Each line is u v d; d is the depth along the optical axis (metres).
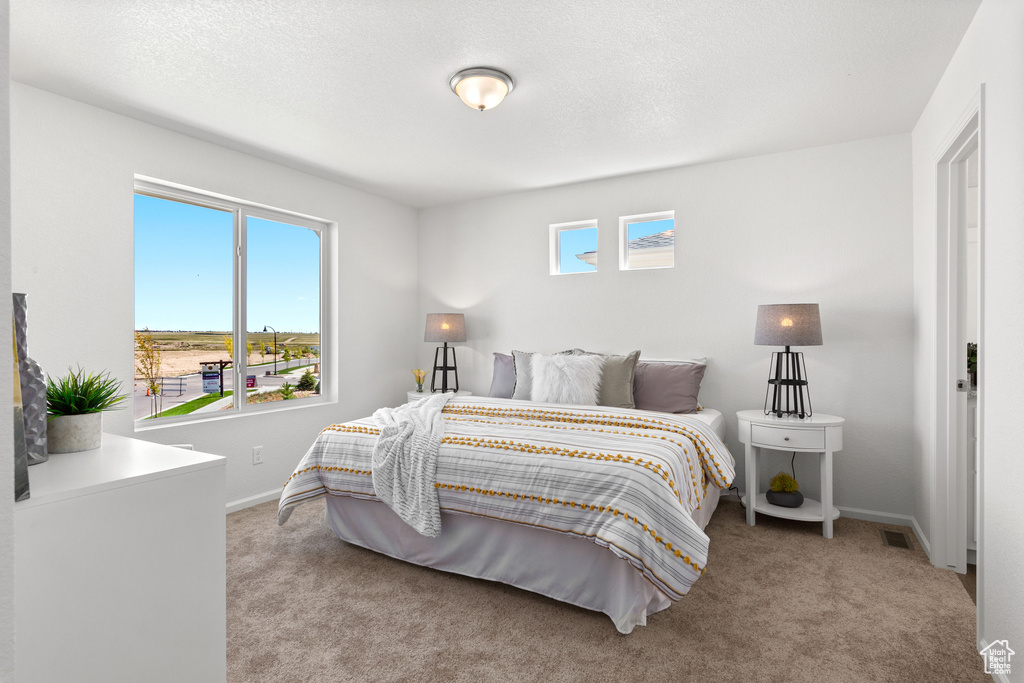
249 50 2.25
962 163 2.55
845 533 3.04
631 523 1.93
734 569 2.55
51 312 2.61
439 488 2.38
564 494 2.11
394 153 3.52
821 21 2.06
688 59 2.34
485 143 3.35
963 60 2.16
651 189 3.96
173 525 1.27
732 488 3.68
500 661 1.83
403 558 2.59
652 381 3.52
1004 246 1.69
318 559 2.66
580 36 2.16
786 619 2.09
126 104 2.76
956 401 2.55
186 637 1.29
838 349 3.37
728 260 3.70
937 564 2.59
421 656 1.86
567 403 3.41
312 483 2.72
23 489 1.02
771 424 3.07
